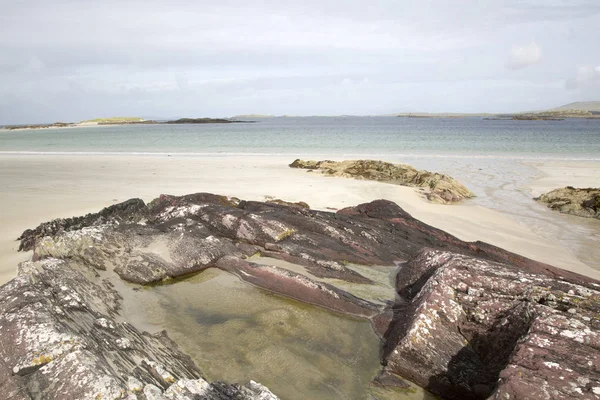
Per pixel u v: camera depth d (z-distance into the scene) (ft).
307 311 21.81
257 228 29.99
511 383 11.87
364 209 40.06
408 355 16.31
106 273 24.54
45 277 20.15
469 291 17.34
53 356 13.46
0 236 33.99
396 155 109.09
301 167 82.53
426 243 32.04
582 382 11.55
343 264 26.99
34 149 135.13
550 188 64.80
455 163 92.84
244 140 172.04
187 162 92.07
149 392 12.62
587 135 188.75
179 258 26.25
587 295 15.43
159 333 19.36
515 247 37.17
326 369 17.04
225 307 22.26
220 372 16.63
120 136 214.28
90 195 52.60
